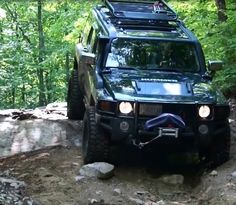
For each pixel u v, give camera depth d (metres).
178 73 7.57
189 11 14.02
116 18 8.19
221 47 10.77
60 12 21.25
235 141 8.07
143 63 7.61
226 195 6.07
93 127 6.94
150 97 6.68
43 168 7.02
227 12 11.38
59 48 21.12
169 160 7.70
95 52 7.95
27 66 22.02
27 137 8.76
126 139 6.68
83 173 6.76
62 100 23.19
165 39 7.81
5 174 6.79
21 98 24.69
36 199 5.91
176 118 6.48
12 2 22.20
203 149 7.34
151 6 9.22
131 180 6.89
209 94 6.94
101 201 5.97
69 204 5.86
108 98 6.71
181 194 6.52
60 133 8.99
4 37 22.52
